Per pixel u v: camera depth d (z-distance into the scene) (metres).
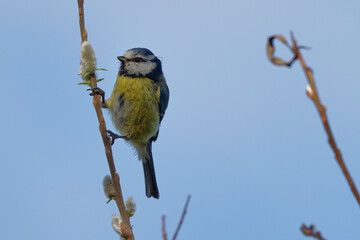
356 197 2.52
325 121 2.57
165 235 3.64
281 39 2.57
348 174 2.56
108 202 4.89
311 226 2.70
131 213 5.04
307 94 2.63
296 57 2.55
